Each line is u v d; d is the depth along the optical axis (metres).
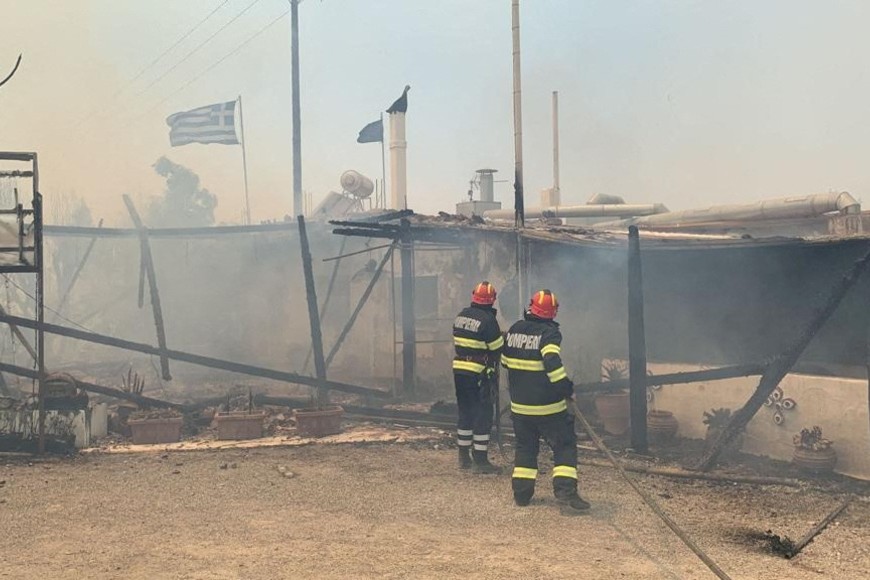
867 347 6.95
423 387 13.69
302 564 4.55
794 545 4.98
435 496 6.29
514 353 6.04
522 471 5.96
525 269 10.23
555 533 5.23
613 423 9.09
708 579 4.31
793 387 7.58
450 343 13.75
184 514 5.75
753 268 8.96
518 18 11.30
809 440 7.16
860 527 5.43
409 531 5.28
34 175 8.32
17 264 8.29
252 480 6.92
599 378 10.47
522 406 5.96
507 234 10.59
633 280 7.92
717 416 8.26
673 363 9.24
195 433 9.46
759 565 4.57
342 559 4.65
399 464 7.65
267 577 4.32
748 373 7.10
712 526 5.43
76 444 8.42
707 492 6.46
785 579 4.32
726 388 8.41
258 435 9.07
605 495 6.31
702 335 9.52
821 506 6.02
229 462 7.76
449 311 13.75
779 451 7.70
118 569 4.47
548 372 5.73
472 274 12.80
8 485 6.72
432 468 7.45
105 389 9.48
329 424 9.24
